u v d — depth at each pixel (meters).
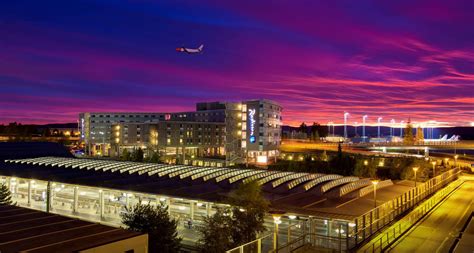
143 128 165.62
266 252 31.67
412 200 52.00
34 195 65.12
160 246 30.91
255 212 30.95
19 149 91.88
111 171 64.06
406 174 87.38
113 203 56.78
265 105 147.62
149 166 67.06
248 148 150.00
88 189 66.12
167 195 45.91
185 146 159.38
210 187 50.56
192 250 37.97
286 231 39.06
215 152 170.50
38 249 21.64
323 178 55.22
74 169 67.31
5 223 26.72
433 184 67.31
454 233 39.91
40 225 26.45
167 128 155.00
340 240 30.72
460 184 84.75
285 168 99.12
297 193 45.91
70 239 23.56
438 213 50.97
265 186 50.56
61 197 62.81
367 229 35.97
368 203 41.19
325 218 34.22
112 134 174.12
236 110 153.38
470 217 48.66
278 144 158.12
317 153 152.38
